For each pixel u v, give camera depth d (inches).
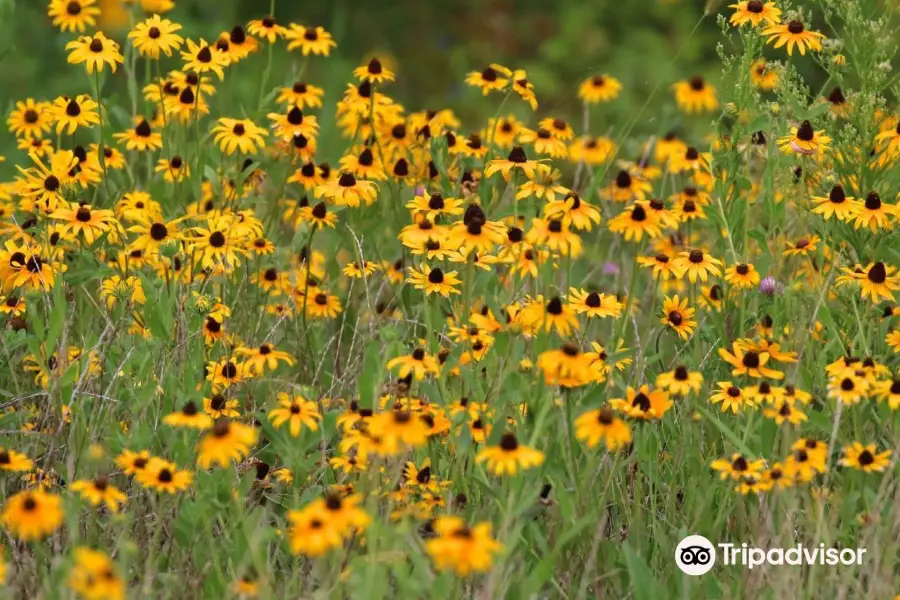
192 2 624.7
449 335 283.7
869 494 254.8
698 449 273.6
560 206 282.2
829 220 323.3
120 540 240.8
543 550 238.1
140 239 308.3
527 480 242.8
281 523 263.9
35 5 592.1
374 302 337.4
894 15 412.5
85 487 230.1
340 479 269.9
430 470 268.2
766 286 306.3
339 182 321.4
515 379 249.4
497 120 360.5
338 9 629.9
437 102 653.3
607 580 256.5
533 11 744.3
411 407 258.2
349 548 238.1
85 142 482.9
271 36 374.9
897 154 322.7
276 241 363.9
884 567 238.1
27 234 323.6
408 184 363.3
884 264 310.5
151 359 283.4
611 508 282.2
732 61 340.8
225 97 413.4
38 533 212.8
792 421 255.1
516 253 293.1
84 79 535.2
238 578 229.8
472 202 348.5
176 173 354.3
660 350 309.9
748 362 268.8
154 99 363.3
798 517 255.4
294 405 256.1
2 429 283.7
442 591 224.1
